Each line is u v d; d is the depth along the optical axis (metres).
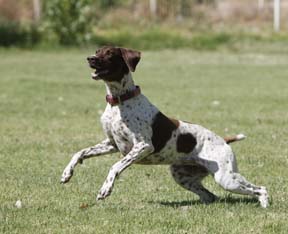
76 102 19.92
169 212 8.67
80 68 29.42
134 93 8.75
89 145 13.70
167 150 8.91
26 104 19.39
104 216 8.46
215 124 16.19
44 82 24.42
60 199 9.43
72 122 16.50
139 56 8.75
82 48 36.69
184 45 37.69
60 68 29.39
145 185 10.39
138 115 8.70
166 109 18.56
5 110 18.28
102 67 8.58
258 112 18.06
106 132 8.94
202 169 9.22
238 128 15.62
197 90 22.80
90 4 37.16
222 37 38.28
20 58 33.28
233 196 9.75
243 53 35.88
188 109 18.56
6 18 40.50
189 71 28.73
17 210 8.79
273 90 22.80
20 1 41.66
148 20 40.72
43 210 8.79
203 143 9.00
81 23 36.78
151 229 7.90
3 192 9.80
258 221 8.25
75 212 8.67
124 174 11.12
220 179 8.84
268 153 12.89
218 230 7.89
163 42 37.88
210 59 33.44
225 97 21.03
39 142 13.93
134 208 8.95
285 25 40.91
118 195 9.73
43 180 10.63
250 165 11.89
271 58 33.81
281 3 44.19
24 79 25.17
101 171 11.35
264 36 38.78
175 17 41.22
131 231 7.82
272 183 10.63
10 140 14.13
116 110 8.75
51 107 18.89
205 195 9.38
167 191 10.03
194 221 8.23
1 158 12.32
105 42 37.53
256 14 41.78
